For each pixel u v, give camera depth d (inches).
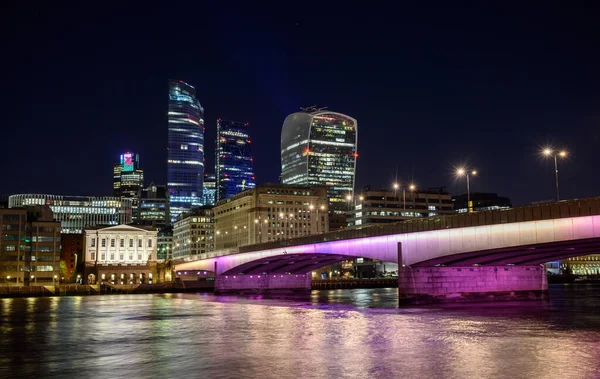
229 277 7308.1
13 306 4852.4
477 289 4362.7
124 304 5108.3
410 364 1763.0
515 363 1759.4
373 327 2785.4
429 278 4195.4
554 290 7244.1
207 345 2266.2
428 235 3929.6
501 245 3452.3
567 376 1571.1
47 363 1892.2
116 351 2143.2
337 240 4832.7
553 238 3189.0
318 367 1737.2
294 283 7465.6
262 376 1624.0
